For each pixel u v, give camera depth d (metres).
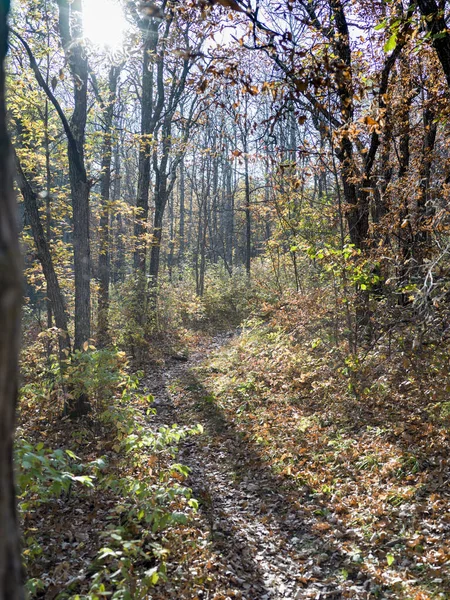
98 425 8.75
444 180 9.36
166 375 14.02
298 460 7.65
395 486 6.22
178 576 4.72
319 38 8.35
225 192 41.56
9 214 0.89
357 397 8.88
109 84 18.88
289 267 19.83
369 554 5.13
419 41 6.17
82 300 9.51
